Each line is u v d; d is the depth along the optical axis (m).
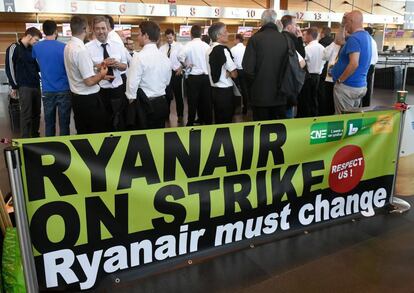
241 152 1.94
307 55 5.02
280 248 2.12
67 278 1.67
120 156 1.65
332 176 2.31
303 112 5.27
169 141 1.75
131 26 9.27
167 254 1.88
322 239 2.22
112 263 1.75
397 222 2.44
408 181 2.84
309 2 12.76
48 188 1.54
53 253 1.61
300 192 2.21
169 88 5.70
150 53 2.91
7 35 9.22
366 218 2.48
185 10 9.62
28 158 1.48
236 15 10.37
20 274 1.55
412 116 2.73
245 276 1.88
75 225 1.62
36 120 4.66
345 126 2.27
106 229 1.69
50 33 3.68
